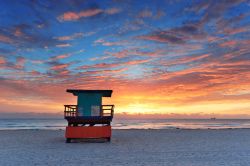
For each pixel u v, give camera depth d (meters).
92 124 24.64
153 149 19.66
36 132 40.06
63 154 17.20
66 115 23.44
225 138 29.67
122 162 14.32
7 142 24.98
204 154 17.28
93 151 18.55
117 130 44.78
